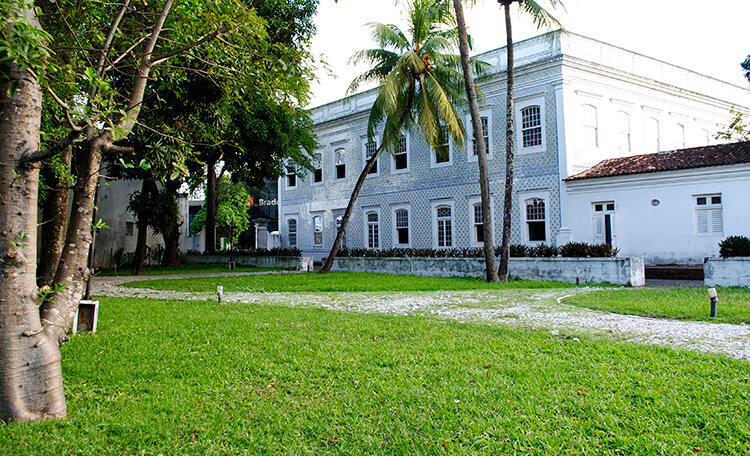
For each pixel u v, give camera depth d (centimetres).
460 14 1490
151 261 2903
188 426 362
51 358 378
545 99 1950
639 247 1736
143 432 352
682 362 492
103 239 2647
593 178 1806
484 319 802
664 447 310
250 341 634
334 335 668
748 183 1525
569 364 494
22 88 366
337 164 2889
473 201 2200
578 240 1859
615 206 1786
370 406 395
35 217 376
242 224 3494
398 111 1775
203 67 816
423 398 407
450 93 1816
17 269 361
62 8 642
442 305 991
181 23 700
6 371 354
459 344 594
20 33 341
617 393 407
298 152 2459
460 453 310
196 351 589
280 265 2380
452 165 2284
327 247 2931
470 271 1702
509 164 1517
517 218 2038
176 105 1157
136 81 515
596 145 1977
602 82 2000
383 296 1188
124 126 488
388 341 623
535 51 1991
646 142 2134
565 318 796
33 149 372
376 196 2634
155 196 2086
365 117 2688
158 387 450
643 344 579
